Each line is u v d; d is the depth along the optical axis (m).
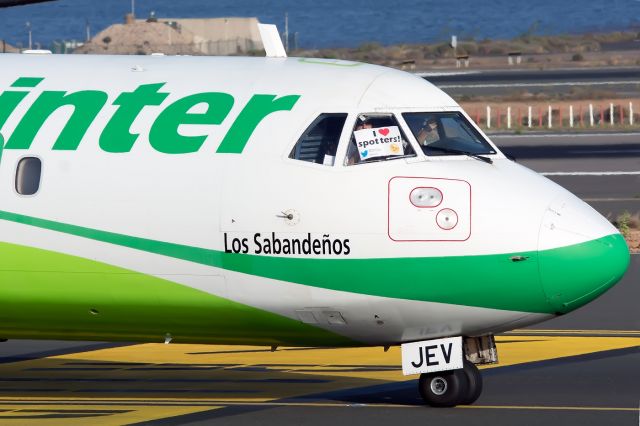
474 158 53.56
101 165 54.06
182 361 68.44
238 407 55.81
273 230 52.50
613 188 151.88
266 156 53.00
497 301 52.19
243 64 56.56
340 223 52.03
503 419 52.78
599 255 51.81
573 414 53.75
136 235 53.53
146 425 52.34
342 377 62.97
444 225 51.66
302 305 53.06
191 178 53.22
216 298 53.59
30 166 54.75
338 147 52.78
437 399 54.81
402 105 53.88
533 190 52.69
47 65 57.72
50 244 54.34
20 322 56.62
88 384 62.06
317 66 55.94
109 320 55.44
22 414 54.59
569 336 74.19
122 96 55.34
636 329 76.38
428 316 52.78
